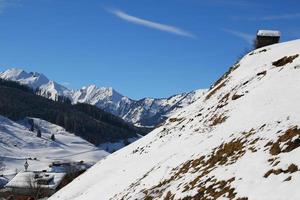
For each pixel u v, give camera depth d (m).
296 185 16.42
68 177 86.12
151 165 33.59
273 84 29.80
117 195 31.88
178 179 25.59
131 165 39.06
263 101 27.80
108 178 40.19
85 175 47.53
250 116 26.59
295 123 20.98
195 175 23.98
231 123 28.25
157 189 26.39
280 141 20.25
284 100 25.72
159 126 48.03
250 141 22.61
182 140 34.41
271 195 16.66
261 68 36.62
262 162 19.58
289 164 17.95
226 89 38.84
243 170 19.98
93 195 37.03
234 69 43.31
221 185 20.28
